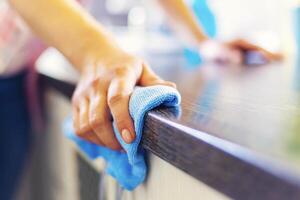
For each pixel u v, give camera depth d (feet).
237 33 3.76
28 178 3.60
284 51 3.23
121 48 1.69
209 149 0.93
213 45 3.09
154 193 1.39
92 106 1.40
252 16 3.76
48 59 3.43
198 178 0.98
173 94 1.27
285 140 0.92
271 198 0.75
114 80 1.40
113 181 1.79
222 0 3.75
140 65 1.55
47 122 3.29
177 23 3.30
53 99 3.00
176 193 1.23
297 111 1.27
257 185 0.79
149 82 1.48
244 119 1.15
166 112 1.23
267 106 1.36
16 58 3.00
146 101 1.23
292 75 2.27
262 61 3.04
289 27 3.23
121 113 1.27
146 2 4.83
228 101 1.46
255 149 0.85
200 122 1.11
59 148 3.01
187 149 1.02
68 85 2.30
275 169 0.75
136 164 1.37
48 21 1.77
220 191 0.90
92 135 1.43
